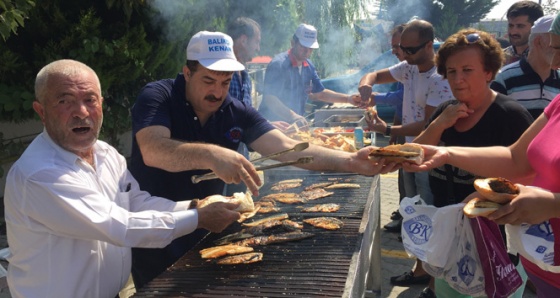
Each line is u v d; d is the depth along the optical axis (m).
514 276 2.17
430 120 2.90
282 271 2.01
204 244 2.45
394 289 4.03
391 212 5.93
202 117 2.75
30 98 5.34
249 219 2.75
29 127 6.40
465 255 2.16
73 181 1.87
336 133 4.76
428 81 3.85
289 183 3.47
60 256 1.91
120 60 5.91
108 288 2.11
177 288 1.93
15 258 1.96
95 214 1.86
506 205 1.72
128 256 2.24
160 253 2.78
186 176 2.74
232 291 1.87
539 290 2.13
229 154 2.09
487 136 2.53
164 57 6.63
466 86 2.47
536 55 3.42
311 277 1.93
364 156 2.55
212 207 2.18
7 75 5.36
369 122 4.21
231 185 4.01
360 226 2.44
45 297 1.91
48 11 5.49
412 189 4.39
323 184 3.32
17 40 5.50
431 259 2.14
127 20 6.00
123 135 7.68
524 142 2.17
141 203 2.41
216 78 2.51
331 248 2.21
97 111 1.99
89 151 2.14
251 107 2.93
